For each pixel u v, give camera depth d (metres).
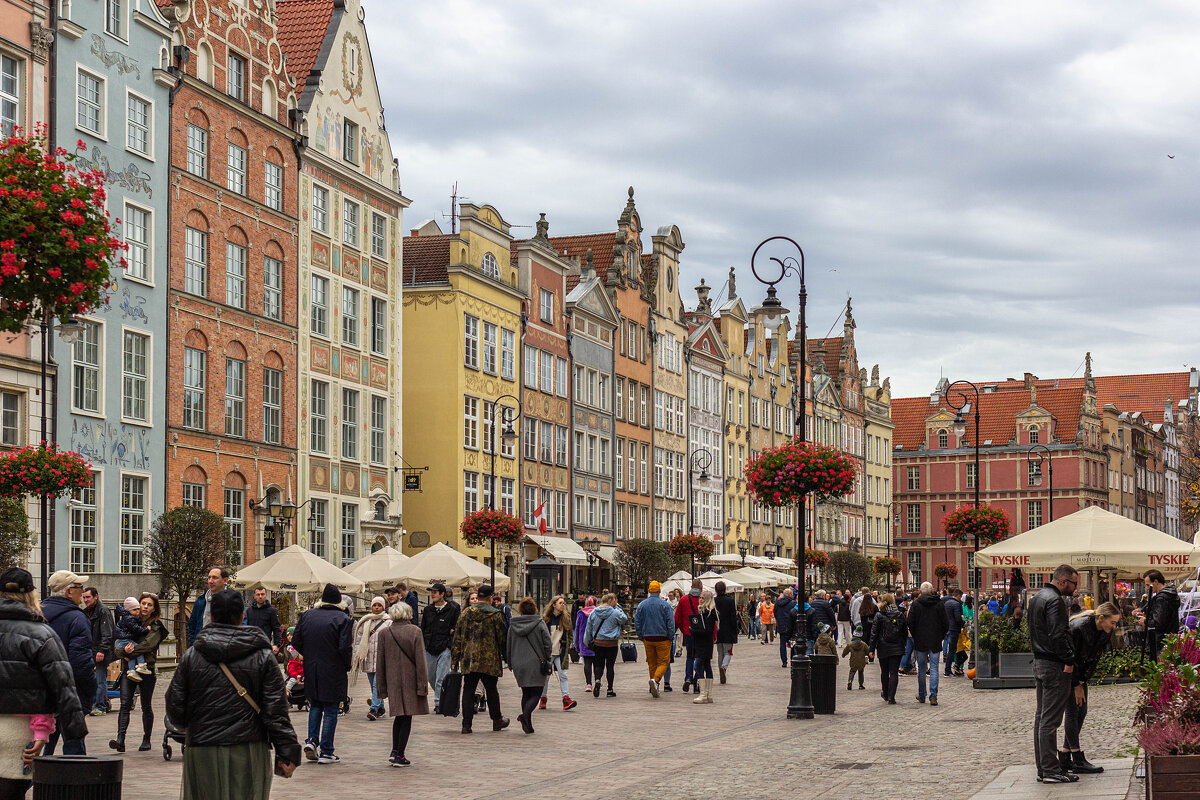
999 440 123.81
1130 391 157.50
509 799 15.18
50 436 34.75
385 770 17.59
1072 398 123.31
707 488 85.38
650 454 77.19
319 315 48.03
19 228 16.58
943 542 124.12
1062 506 120.81
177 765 17.58
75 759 9.73
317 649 18.20
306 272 47.03
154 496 39.00
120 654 18.86
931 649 27.30
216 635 10.12
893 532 125.94
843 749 19.62
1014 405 125.00
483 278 58.47
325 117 48.56
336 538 48.16
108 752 18.84
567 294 69.00
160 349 39.47
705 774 17.16
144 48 39.22
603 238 77.19
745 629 67.62
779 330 99.06
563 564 63.16
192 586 36.09
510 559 60.09
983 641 32.16
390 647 18.03
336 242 49.03
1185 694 12.14
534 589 48.25
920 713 25.45
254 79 44.75
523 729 21.84
